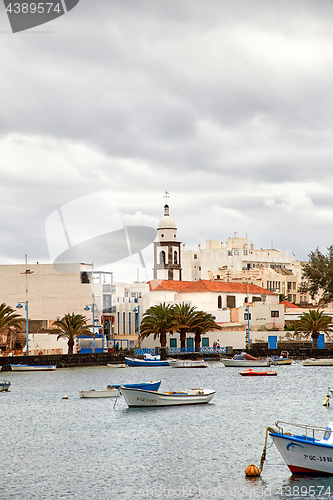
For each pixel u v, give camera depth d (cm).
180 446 4172
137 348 12294
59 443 4362
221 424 4934
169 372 9988
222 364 11631
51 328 12288
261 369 10700
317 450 3341
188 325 12038
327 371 10219
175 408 5816
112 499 3147
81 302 12562
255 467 3497
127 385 6012
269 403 6103
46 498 3169
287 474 3484
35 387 7925
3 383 7594
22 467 3725
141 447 4178
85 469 3659
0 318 10106
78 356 10962
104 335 12550
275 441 3453
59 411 5831
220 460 3797
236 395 6781
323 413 5422
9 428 4991
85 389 7519
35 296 12675
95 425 5016
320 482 3341
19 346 12019
